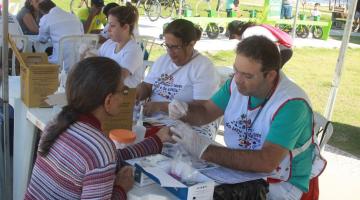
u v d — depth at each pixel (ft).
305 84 25.62
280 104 5.77
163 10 46.42
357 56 37.52
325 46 40.70
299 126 5.74
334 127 18.07
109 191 4.49
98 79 4.57
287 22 41.32
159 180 4.75
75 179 4.49
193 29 8.66
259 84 5.68
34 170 4.90
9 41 8.44
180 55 8.64
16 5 28.66
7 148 8.42
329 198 11.14
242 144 6.29
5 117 8.21
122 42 10.68
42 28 17.04
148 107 8.28
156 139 5.82
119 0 44.62
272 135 5.68
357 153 15.01
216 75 9.00
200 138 5.79
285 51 11.29
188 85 8.79
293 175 6.08
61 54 14.73
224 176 5.43
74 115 4.65
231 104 6.48
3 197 8.73
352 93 24.79
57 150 4.62
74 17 17.49
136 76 10.69
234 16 44.29
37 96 7.72
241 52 5.58
